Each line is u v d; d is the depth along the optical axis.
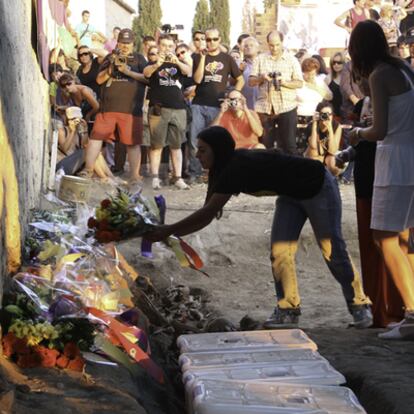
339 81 12.02
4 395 3.03
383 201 5.13
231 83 11.80
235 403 3.41
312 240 8.53
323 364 4.07
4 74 4.39
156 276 7.51
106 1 22.14
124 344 4.01
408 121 5.05
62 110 10.25
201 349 4.43
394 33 12.43
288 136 11.36
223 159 5.06
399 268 5.18
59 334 3.73
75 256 4.56
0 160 3.99
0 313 3.77
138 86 10.66
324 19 17.19
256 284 7.80
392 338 5.12
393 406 3.83
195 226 4.92
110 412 3.15
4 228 4.07
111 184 10.34
